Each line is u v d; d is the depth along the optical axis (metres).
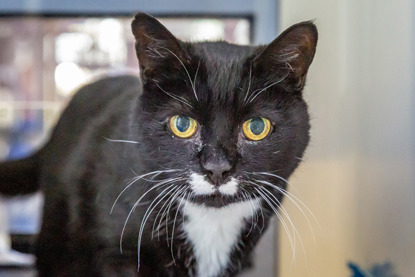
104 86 0.49
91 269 0.42
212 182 0.36
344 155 0.44
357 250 0.44
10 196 0.53
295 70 0.38
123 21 0.58
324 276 0.44
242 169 0.36
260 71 0.37
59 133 0.50
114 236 0.39
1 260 0.50
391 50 0.43
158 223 0.39
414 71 0.41
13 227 0.53
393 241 0.42
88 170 0.42
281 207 0.42
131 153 0.39
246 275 0.44
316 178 0.44
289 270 0.44
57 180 0.47
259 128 0.37
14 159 0.53
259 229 0.42
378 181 0.43
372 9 0.44
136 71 0.55
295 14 0.48
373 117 0.44
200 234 0.41
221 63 0.37
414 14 0.41
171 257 0.40
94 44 0.59
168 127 0.37
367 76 0.44
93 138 0.44
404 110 0.42
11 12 0.59
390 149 0.43
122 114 0.43
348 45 0.45
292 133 0.38
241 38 0.56
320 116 0.44
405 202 0.42
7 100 0.61
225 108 0.36
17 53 0.61
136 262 0.40
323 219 0.44
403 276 0.42
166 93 0.37
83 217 0.42
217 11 0.56
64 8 0.59
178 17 0.57
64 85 0.61
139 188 0.39
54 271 0.46
